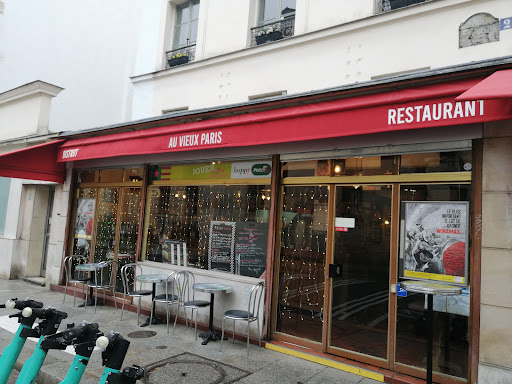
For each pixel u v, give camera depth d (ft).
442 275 13.70
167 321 19.31
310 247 17.13
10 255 32.86
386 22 19.47
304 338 16.76
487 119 10.71
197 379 13.66
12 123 36.04
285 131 14.93
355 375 14.39
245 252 19.16
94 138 23.12
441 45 17.94
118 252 25.26
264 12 25.93
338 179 16.51
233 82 25.55
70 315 21.76
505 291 12.03
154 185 23.91
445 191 13.94
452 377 13.17
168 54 30.71
